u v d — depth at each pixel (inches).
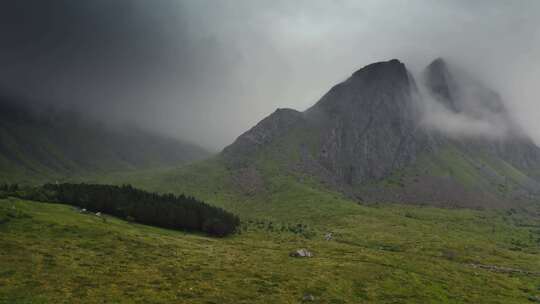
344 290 3951.8
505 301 4195.4
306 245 7460.6
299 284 3993.6
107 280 3435.0
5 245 4055.1
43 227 5054.1
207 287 3560.5
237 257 5290.4
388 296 3900.1
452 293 4293.8
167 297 3152.1
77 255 4148.6
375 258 5999.0
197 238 7160.4
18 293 2856.8
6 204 6038.4
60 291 3014.3
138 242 5241.1
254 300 3329.2
